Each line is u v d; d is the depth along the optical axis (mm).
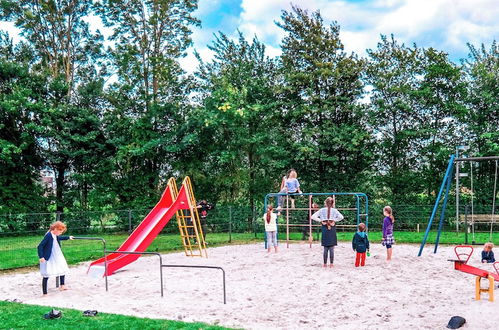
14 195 28688
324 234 13359
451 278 11594
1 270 14180
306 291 10297
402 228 27422
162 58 29516
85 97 30734
